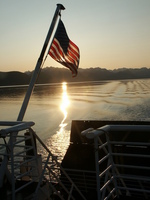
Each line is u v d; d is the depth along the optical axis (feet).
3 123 14.52
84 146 25.25
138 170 21.95
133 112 275.80
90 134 10.41
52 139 165.58
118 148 22.66
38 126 217.15
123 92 591.78
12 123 14.35
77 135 26.05
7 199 15.88
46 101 456.45
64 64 27.43
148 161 21.76
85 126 26.14
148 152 21.89
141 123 24.09
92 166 24.16
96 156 11.09
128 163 22.29
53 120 246.47
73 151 25.52
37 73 24.06
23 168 21.45
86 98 481.46
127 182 20.68
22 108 21.85
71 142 26.18
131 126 11.30
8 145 13.88
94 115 269.44
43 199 18.21
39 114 295.69
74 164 24.90
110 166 12.75
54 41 26.53
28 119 261.85
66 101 438.81
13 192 12.92
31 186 18.21
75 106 359.66
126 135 22.56
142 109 293.43
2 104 437.17
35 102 445.78
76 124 26.50
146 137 22.03
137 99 412.16
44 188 18.61
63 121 238.68
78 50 28.02
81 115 272.72
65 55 27.30
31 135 14.62
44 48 24.93
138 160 22.02
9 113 324.39
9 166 58.70
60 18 27.35
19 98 566.77
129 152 22.36
